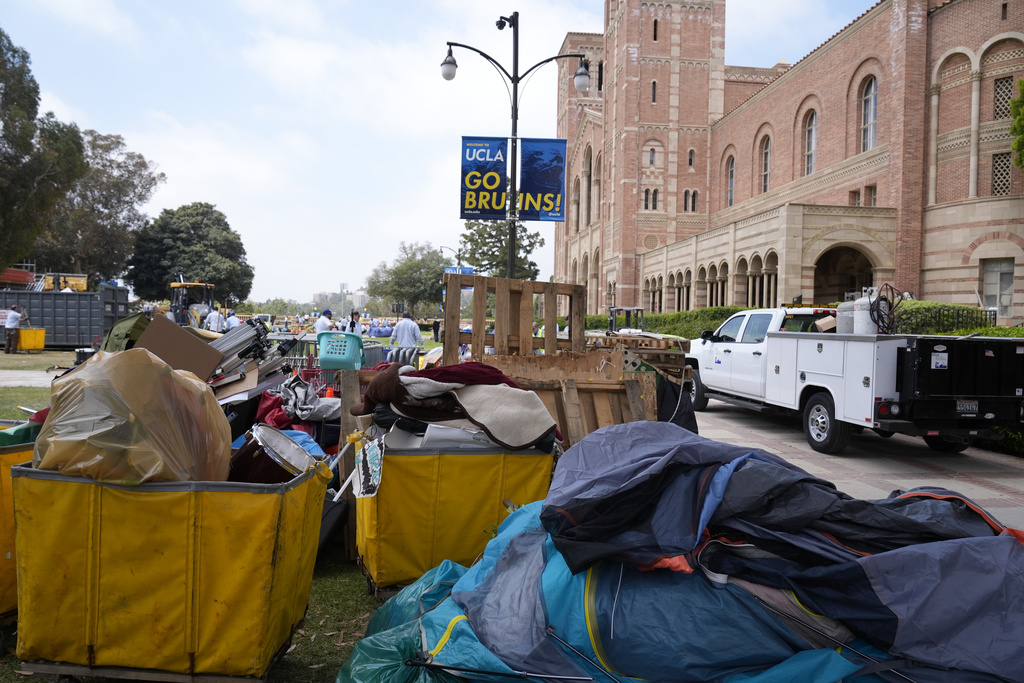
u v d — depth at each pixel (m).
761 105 37.19
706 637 2.59
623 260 43.97
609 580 2.78
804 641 2.61
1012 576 2.66
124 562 2.73
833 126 30.03
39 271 58.97
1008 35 21.59
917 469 8.60
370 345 12.30
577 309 6.71
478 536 3.97
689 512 2.84
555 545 2.86
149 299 74.69
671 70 44.41
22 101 29.94
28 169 29.28
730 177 42.22
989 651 2.51
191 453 2.92
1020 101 19.12
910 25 24.05
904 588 2.56
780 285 24.08
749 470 2.92
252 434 3.26
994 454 9.62
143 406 2.77
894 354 8.35
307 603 3.35
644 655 2.60
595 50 59.84
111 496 2.71
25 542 2.74
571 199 60.62
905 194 24.03
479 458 3.95
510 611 2.86
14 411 9.91
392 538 3.87
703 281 32.53
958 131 23.03
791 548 2.77
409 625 3.04
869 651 2.59
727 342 12.55
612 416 5.30
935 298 23.53
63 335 29.78
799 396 10.02
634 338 9.10
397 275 73.94
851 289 28.50
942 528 2.83
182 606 2.73
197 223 75.25
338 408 5.44
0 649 3.20
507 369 5.50
